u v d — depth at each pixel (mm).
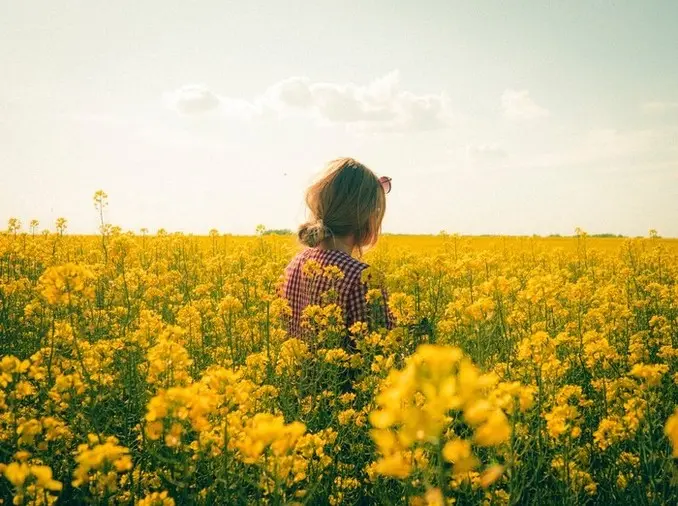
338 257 4246
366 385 3598
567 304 6941
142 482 2812
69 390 3107
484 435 1155
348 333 4242
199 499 2504
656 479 2824
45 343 4410
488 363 4016
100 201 7312
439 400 1145
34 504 2031
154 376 2779
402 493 2645
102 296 6262
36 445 2867
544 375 3426
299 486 2812
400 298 4508
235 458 2381
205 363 4715
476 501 2656
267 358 4074
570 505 2771
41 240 10250
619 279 9758
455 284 7820
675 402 3826
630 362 4609
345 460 3410
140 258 11477
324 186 4340
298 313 4500
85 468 1994
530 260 15062
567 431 2842
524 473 2684
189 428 2256
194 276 9734
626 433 3141
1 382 2717
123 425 3363
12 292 5734
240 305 4789
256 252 12969
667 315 6688
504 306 5289
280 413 3381
